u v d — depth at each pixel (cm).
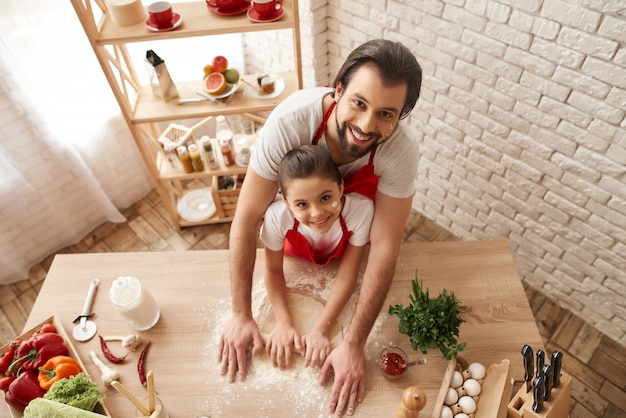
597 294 187
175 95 191
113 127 221
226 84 192
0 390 120
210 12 168
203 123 220
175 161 210
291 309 134
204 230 241
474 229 221
